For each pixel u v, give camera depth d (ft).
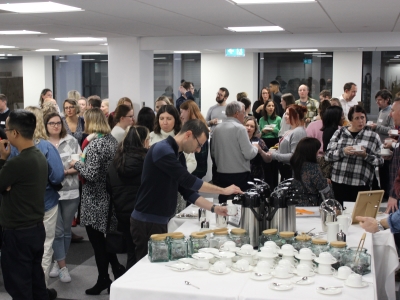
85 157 13.58
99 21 21.61
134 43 28.58
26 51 40.63
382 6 17.28
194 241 9.52
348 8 17.76
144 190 10.65
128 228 12.62
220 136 16.62
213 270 8.61
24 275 10.83
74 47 36.37
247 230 10.37
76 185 14.93
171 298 7.88
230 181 16.69
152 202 10.57
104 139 13.73
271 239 9.71
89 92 48.24
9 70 48.03
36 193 10.81
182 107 17.58
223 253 9.05
